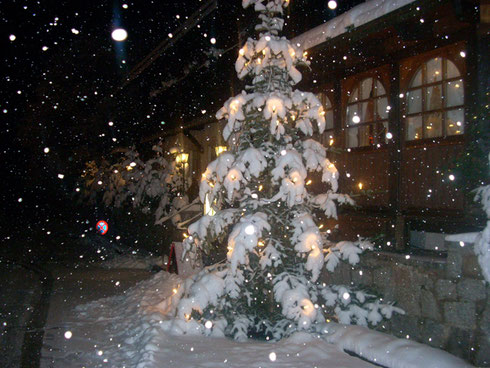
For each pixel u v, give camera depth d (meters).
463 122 6.17
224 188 6.41
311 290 6.18
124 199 19.97
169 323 6.23
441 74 6.48
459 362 4.52
